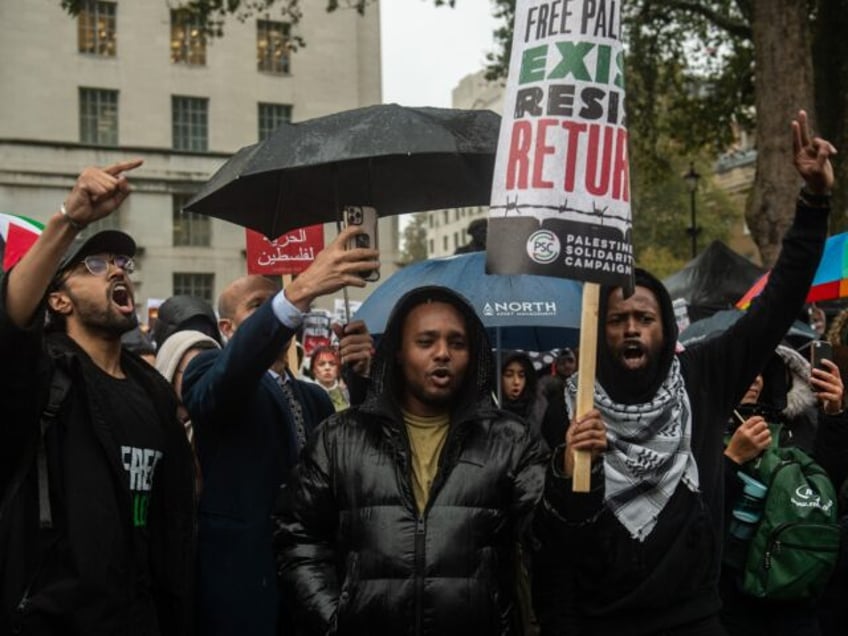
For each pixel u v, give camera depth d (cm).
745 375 359
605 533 327
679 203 4828
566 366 782
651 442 334
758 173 1445
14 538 302
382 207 431
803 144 350
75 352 326
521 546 348
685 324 988
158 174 3447
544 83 300
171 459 341
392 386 332
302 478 332
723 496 348
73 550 304
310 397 416
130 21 3434
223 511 368
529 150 300
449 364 329
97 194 286
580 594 335
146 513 333
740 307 680
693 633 329
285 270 516
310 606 316
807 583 387
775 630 400
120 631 310
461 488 316
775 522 389
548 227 296
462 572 308
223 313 449
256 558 365
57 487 309
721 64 2244
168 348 462
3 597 299
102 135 3419
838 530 392
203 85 3547
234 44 3584
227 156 3559
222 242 3544
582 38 300
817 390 425
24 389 294
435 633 304
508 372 694
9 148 3241
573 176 298
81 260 330
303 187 412
